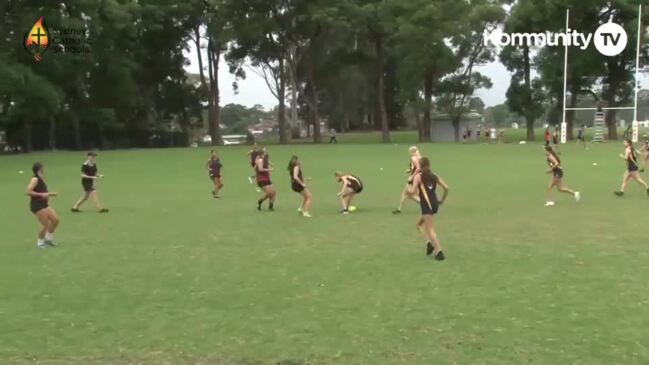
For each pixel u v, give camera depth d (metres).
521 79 71.25
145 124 70.69
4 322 7.53
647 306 7.73
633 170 19.39
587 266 9.91
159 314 7.77
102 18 54.84
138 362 6.24
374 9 66.50
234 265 10.43
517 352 6.32
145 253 11.58
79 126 63.16
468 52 70.81
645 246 11.44
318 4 65.31
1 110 56.44
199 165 37.09
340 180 16.95
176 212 17.34
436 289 8.68
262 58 71.44
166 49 71.12
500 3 68.06
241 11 66.25
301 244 12.26
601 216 15.23
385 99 88.25
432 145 57.75
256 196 21.28
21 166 36.94
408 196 16.44
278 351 6.46
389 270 9.86
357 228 14.12
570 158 37.19
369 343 6.64
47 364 6.23
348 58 74.69
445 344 6.57
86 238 13.28
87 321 7.54
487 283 8.96
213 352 6.48
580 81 68.75
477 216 15.53
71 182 27.03
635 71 61.16
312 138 86.44
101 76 63.09
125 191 23.25
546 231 13.23
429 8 63.88
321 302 8.16
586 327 7.01
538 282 8.97
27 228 14.84
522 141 67.62
